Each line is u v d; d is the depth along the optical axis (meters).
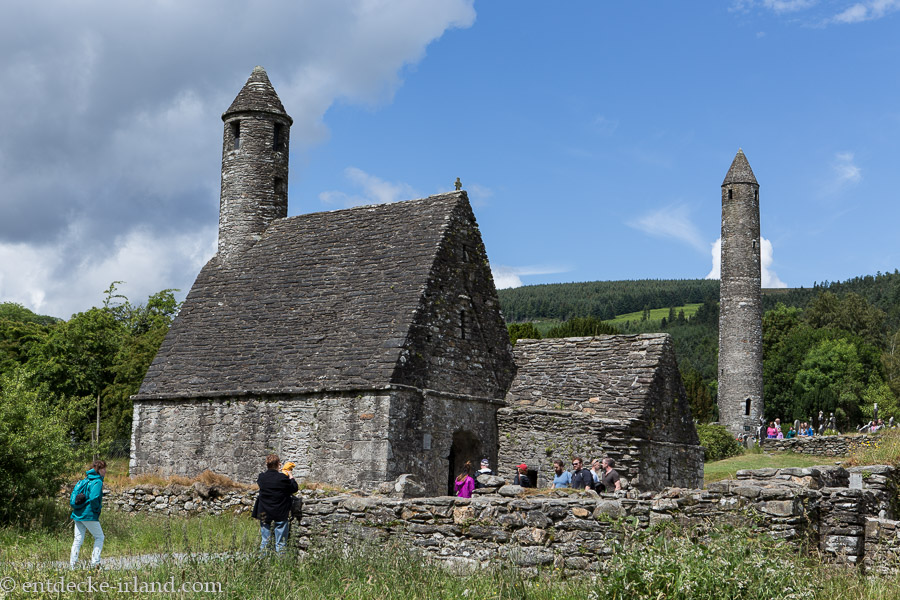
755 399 70.75
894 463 23.30
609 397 25.91
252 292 30.12
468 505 14.48
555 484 20.23
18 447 19.41
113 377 54.97
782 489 12.71
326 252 29.72
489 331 28.03
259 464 25.83
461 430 25.92
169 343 30.12
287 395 25.62
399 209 29.33
